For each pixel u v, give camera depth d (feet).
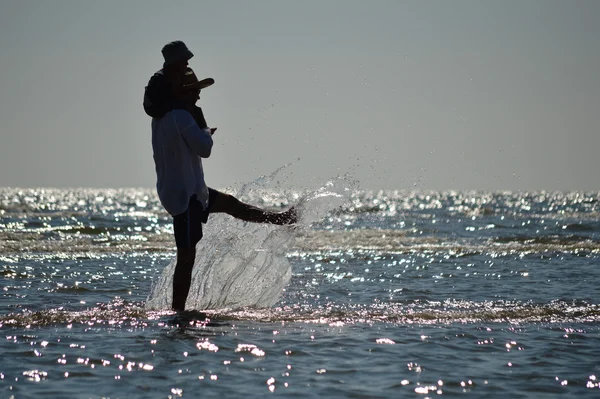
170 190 86.94
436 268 145.28
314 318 83.15
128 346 67.36
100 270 135.64
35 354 63.93
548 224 371.76
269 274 95.30
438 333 75.15
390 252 186.60
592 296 104.78
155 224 346.74
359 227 342.64
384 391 55.36
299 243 223.71
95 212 529.86
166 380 56.85
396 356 65.51
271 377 58.29
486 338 73.05
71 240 223.51
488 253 184.03
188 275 88.38
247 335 73.15
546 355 66.54
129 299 99.55
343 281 121.70
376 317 83.76
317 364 62.54
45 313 82.17
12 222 331.16
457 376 59.52
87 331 73.92
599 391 56.13
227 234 96.73
